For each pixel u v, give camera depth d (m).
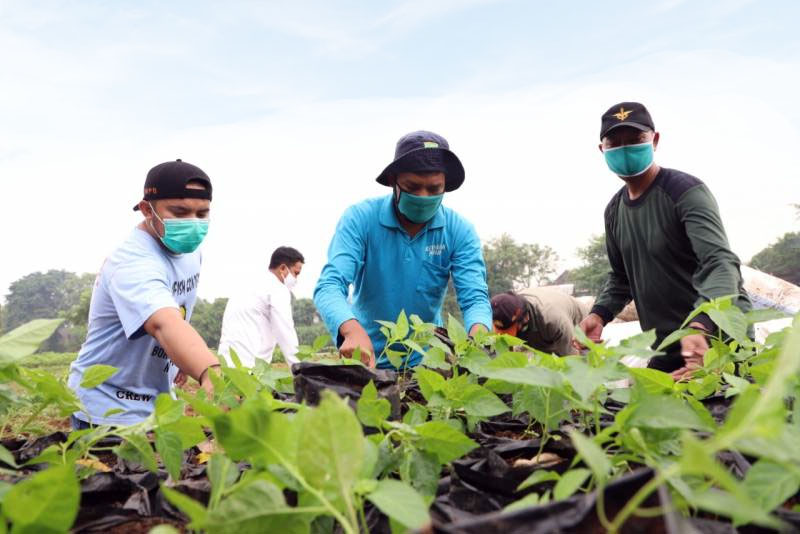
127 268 2.24
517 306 3.62
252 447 0.68
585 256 78.25
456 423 1.21
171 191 2.45
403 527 0.74
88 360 2.47
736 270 3.09
